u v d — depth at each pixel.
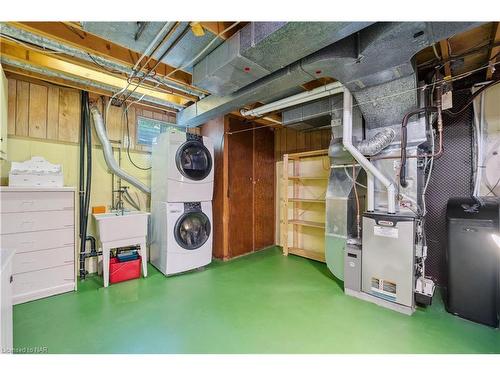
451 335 1.97
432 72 2.46
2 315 1.35
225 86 2.42
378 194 2.70
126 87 2.76
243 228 4.27
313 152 3.94
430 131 2.56
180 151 3.25
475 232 2.15
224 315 2.27
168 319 2.19
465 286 2.20
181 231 3.36
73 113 3.15
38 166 2.63
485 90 2.59
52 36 1.92
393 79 2.18
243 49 1.81
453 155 2.82
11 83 2.71
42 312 2.27
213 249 4.09
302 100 2.97
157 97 3.40
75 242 2.74
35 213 2.50
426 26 1.53
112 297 2.60
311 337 1.94
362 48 1.82
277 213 4.96
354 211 2.98
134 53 2.45
